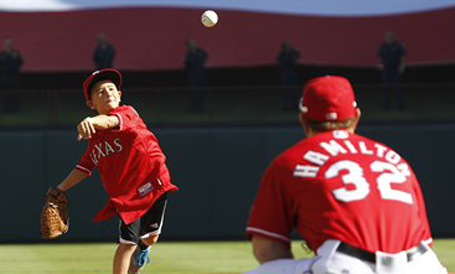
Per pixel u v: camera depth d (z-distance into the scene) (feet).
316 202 38.37
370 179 38.75
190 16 243.19
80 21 243.19
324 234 37.76
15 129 198.29
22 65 241.55
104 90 67.72
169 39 244.01
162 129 199.72
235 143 198.08
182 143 198.08
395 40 221.87
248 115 203.21
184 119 202.59
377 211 37.91
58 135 195.83
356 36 241.35
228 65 242.17
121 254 70.33
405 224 38.11
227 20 242.78
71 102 201.87
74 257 153.38
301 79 249.14
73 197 194.59
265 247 39.63
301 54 241.14
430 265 38.37
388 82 213.25
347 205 37.99
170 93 203.21
